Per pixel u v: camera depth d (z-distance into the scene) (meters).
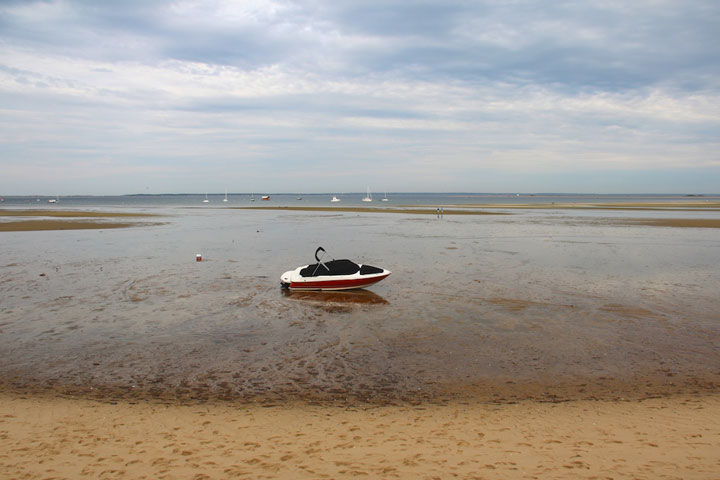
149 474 5.63
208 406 8.02
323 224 52.03
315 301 15.98
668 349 10.97
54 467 5.80
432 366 10.02
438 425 7.18
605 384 8.98
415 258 25.38
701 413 7.54
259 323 13.38
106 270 21.59
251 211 90.44
